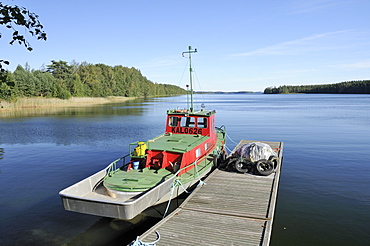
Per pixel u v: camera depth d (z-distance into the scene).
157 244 8.23
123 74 168.88
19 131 36.12
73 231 11.06
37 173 18.64
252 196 11.99
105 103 111.06
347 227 11.16
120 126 40.56
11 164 20.95
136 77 193.75
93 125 41.75
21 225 11.52
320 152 24.06
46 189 15.67
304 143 28.20
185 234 8.80
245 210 10.56
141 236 8.66
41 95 98.44
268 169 15.16
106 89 138.88
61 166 20.30
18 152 24.89
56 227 11.38
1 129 37.75
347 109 72.12
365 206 13.10
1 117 52.66
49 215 12.45
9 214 12.52
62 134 33.81
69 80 114.19
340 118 51.28
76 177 17.78
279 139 30.81
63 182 16.84
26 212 12.73
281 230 10.96
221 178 14.73
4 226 11.41
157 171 13.10
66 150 25.55
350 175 17.67
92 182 12.21
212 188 13.15
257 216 10.00
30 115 56.84
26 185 16.33
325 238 10.32
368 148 25.33
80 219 12.09
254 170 15.33
